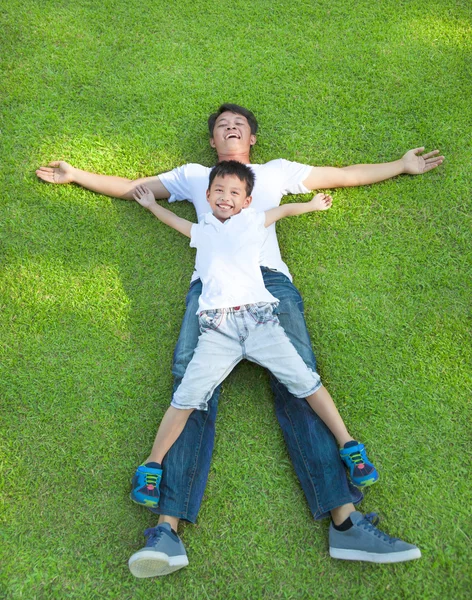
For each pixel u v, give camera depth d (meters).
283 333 2.21
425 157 2.86
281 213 2.43
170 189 2.77
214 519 2.22
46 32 3.22
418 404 2.41
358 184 2.81
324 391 2.22
